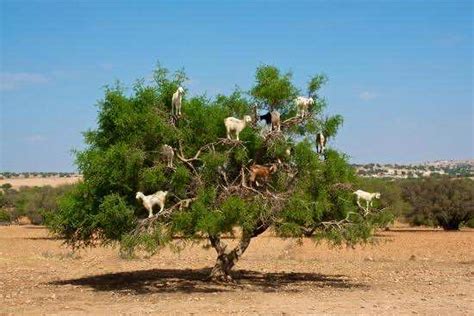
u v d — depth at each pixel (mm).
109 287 24594
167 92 24125
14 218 98562
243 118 23641
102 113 24234
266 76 24219
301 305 19641
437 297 21734
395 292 23094
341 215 24766
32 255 41156
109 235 23047
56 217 24359
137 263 36625
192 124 23797
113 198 22250
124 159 22422
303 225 23828
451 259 39562
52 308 19094
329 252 45438
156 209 22406
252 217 21719
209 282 25297
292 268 33500
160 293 22484
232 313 18109
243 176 22703
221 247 25594
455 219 80125
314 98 24062
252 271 31359
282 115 24656
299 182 23281
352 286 25109
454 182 81625
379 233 72938
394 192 75125
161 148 22703
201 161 23047
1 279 27609
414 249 48094
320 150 23875
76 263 36219
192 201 22047
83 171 23797
